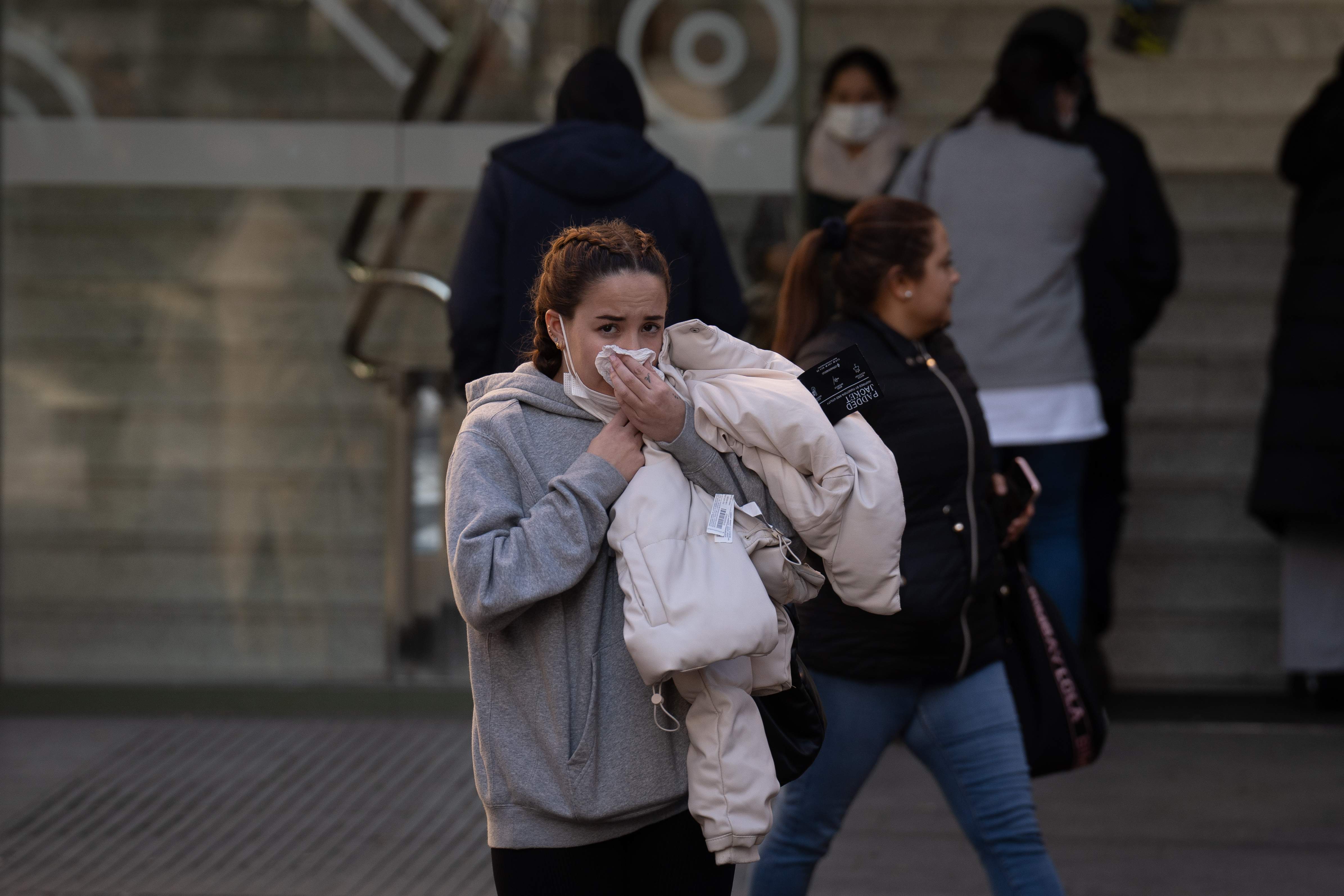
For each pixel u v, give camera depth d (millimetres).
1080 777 15578
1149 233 16328
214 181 17828
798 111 17078
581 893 7359
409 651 18094
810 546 7488
